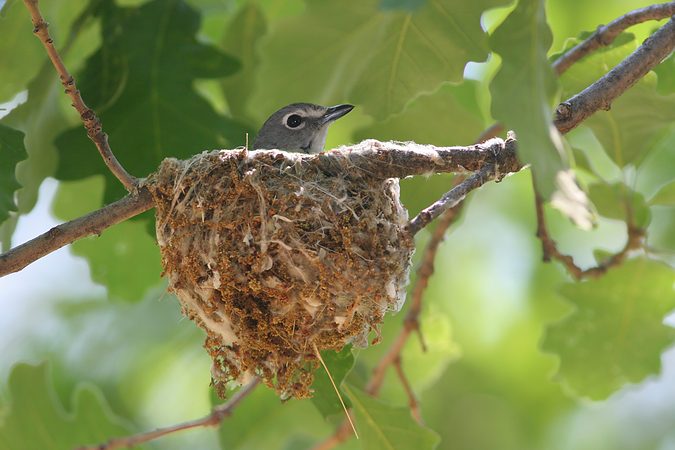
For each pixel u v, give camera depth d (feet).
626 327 38.73
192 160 28.86
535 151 20.99
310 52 37.88
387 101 34.94
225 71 36.09
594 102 27.81
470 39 32.63
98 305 53.72
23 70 35.47
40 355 52.21
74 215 41.29
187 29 36.29
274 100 39.99
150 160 34.91
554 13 46.88
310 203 27.73
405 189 37.70
